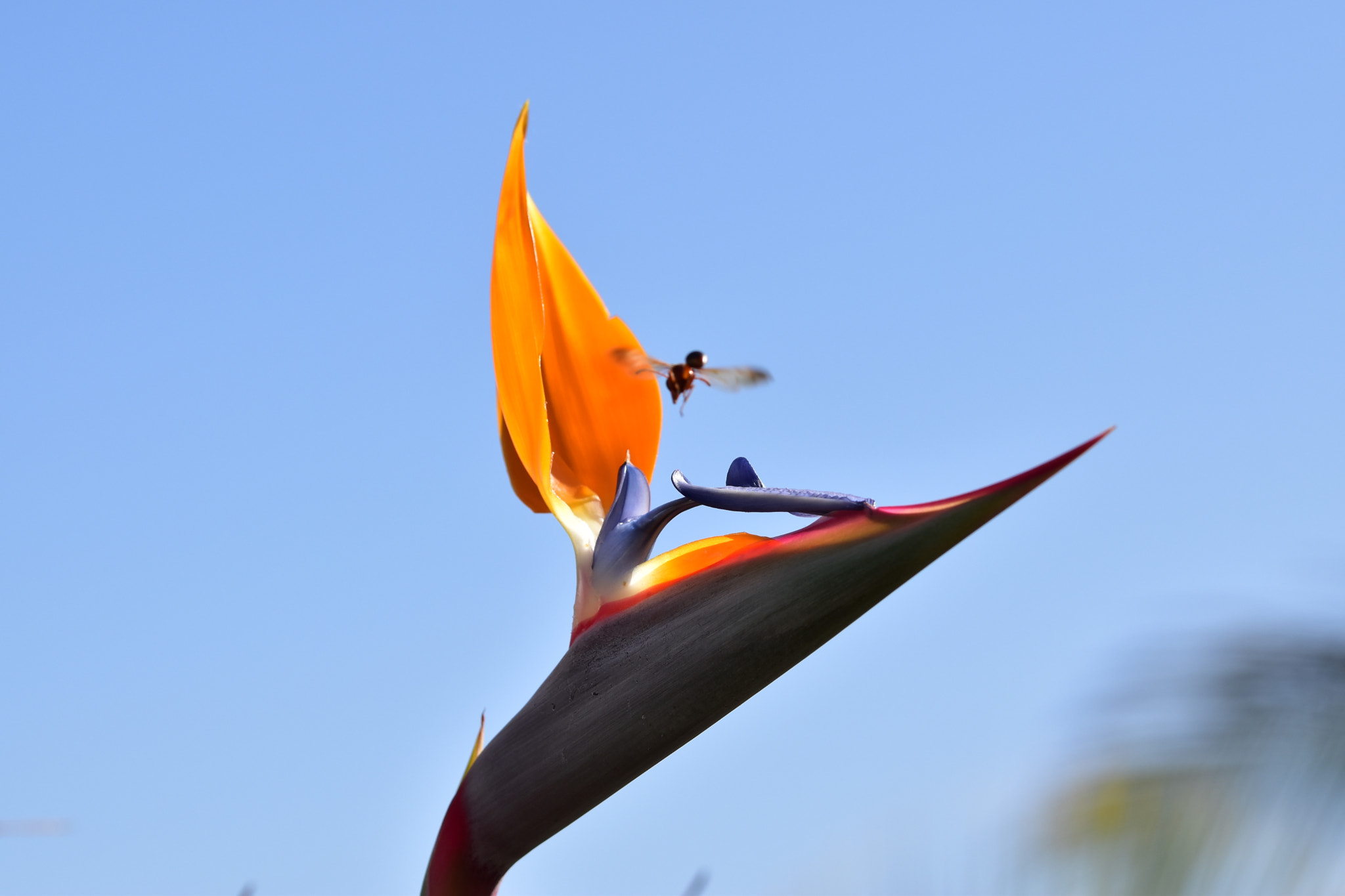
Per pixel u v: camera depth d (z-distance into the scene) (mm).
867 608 990
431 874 996
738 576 993
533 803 990
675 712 991
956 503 983
